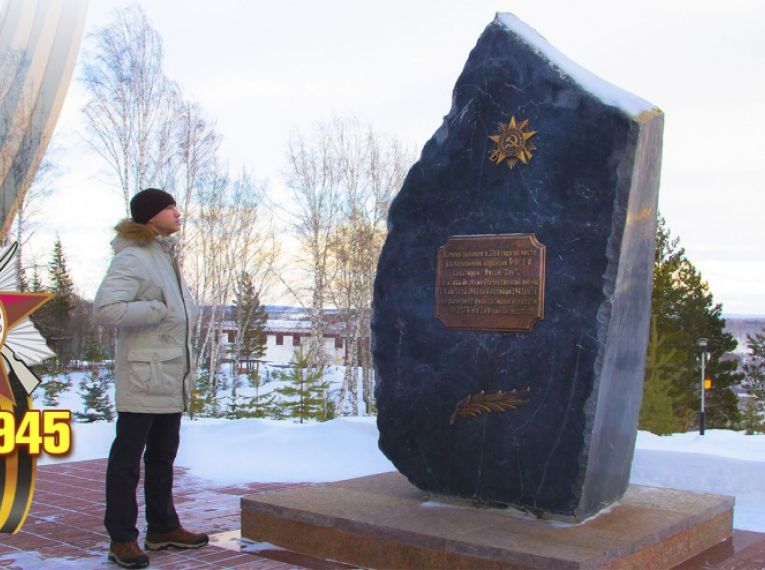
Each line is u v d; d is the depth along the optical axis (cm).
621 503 439
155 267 389
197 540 417
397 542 379
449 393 435
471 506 429
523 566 341
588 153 401
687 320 2505
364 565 389
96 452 745
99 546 418
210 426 825
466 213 438
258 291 2811
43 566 381
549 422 403
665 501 445
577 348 396
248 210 2697
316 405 1656
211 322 2536
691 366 2330
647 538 373
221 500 545
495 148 429
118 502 381
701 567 391
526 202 418
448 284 439
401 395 451
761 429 2122
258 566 385
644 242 432
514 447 412
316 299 2461
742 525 482
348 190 2578
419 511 416
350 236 2567
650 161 422
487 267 425
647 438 723
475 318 428
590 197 399
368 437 748
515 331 415
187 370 397
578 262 400
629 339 429
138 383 378
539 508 405
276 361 5028
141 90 2080
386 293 462
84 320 3328
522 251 415
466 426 429
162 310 380
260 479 628
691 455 598
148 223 396
